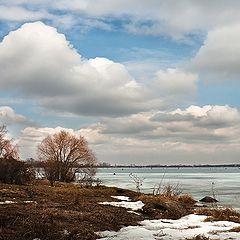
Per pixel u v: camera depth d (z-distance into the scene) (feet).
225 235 58.90
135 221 72.08
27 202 84.89
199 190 181.37
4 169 148.77
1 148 181.47
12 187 125.70
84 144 212.43
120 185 219.82
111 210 82.48
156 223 71.82
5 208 70.59
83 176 214.90
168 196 120.67
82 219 65.77
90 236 53.72
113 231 60.34
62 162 206.59
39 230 52.95
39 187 140.67
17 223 56.65
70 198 105.19
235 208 107.04
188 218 81.87
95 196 121.39
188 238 55.67
